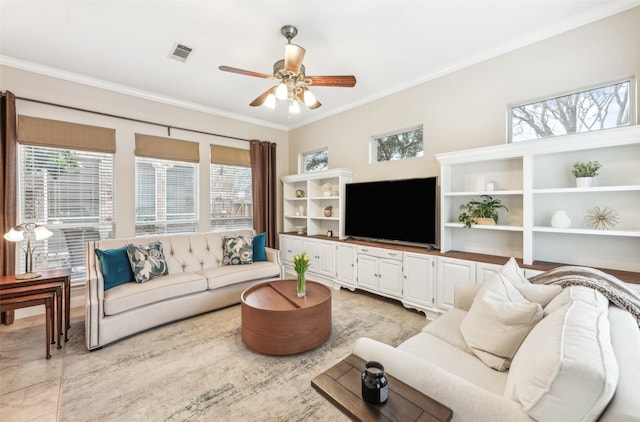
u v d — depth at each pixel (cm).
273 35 267
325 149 507
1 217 291
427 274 309
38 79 323
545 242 268
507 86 289
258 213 508
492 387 128
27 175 319
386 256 349
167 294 284
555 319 118
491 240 303
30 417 167
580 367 82
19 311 310
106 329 245
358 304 352
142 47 287
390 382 115
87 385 195
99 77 352
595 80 242
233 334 272
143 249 308
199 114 454
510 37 274
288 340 231
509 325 145
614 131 208
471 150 279
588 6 232
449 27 257
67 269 286
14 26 253
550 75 264
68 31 260
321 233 503
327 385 113
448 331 180
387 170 398
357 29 259
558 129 268
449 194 302
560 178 257
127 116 385
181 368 216
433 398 106
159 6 227
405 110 375
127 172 384
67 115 341
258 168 511
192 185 452
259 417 167
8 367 215
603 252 241
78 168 351
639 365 90
